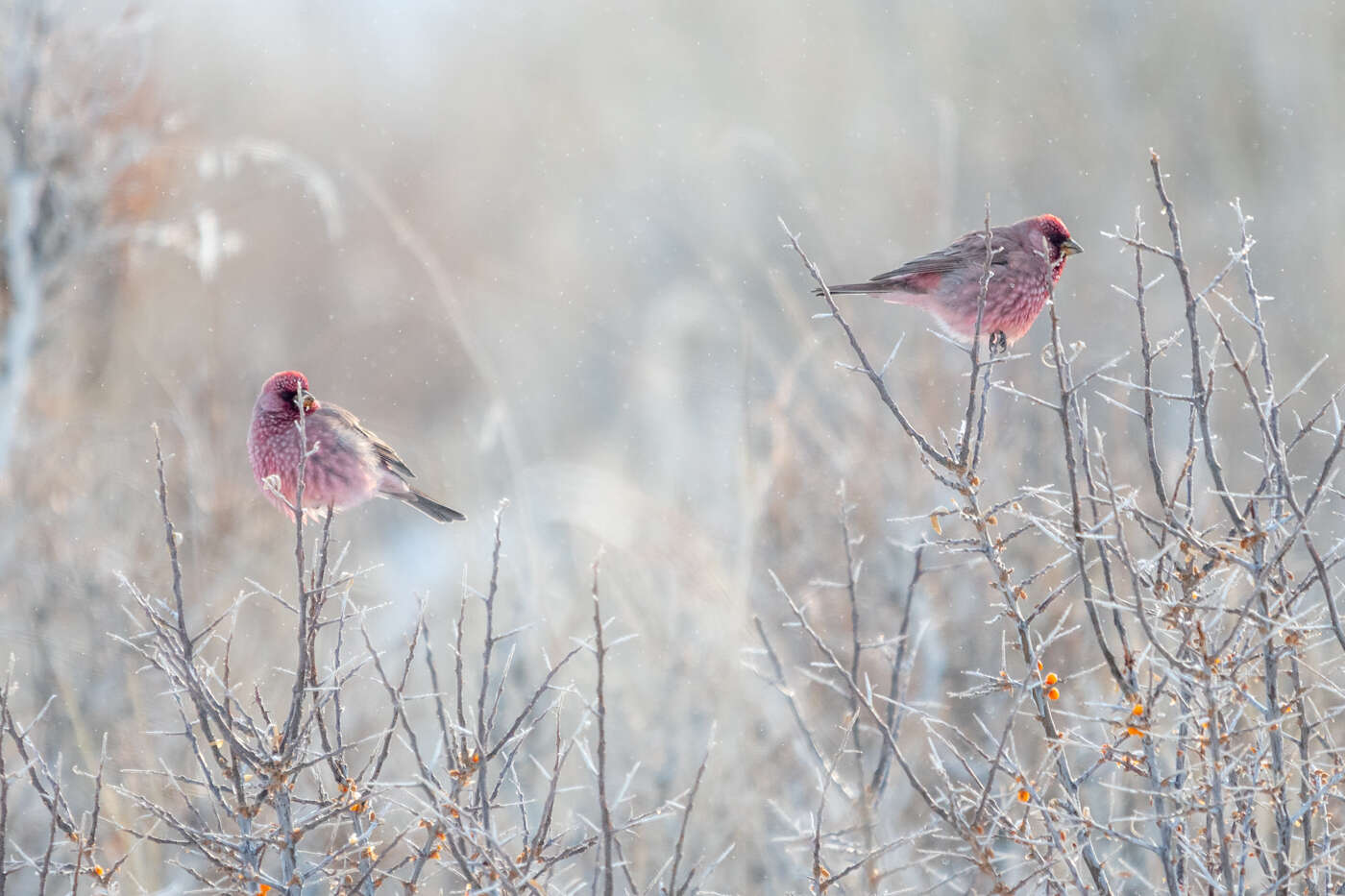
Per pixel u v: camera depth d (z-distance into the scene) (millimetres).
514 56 34250
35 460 14000
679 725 10375
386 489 9781
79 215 15422
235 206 22812
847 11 30406
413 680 12242
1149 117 26750
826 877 6367
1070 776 6211
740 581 11477
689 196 26984
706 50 32500
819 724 10578
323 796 6426
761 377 17250
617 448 19047
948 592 11961
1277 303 21781
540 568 12312
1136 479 12672
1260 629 5734
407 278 24844
